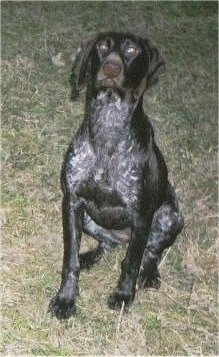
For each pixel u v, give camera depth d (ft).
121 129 8.28
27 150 10.86
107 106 8.22
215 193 11.21
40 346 8.01
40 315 8.38
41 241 9.48
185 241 10.11
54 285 8.88
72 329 8.30
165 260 9.68
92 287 9.00
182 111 12.87
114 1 15.83
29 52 13.23
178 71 13.98
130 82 8.16
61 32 14.15
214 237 10.38
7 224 9.63
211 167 11.76
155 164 8.63
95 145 8.32
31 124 11.37
